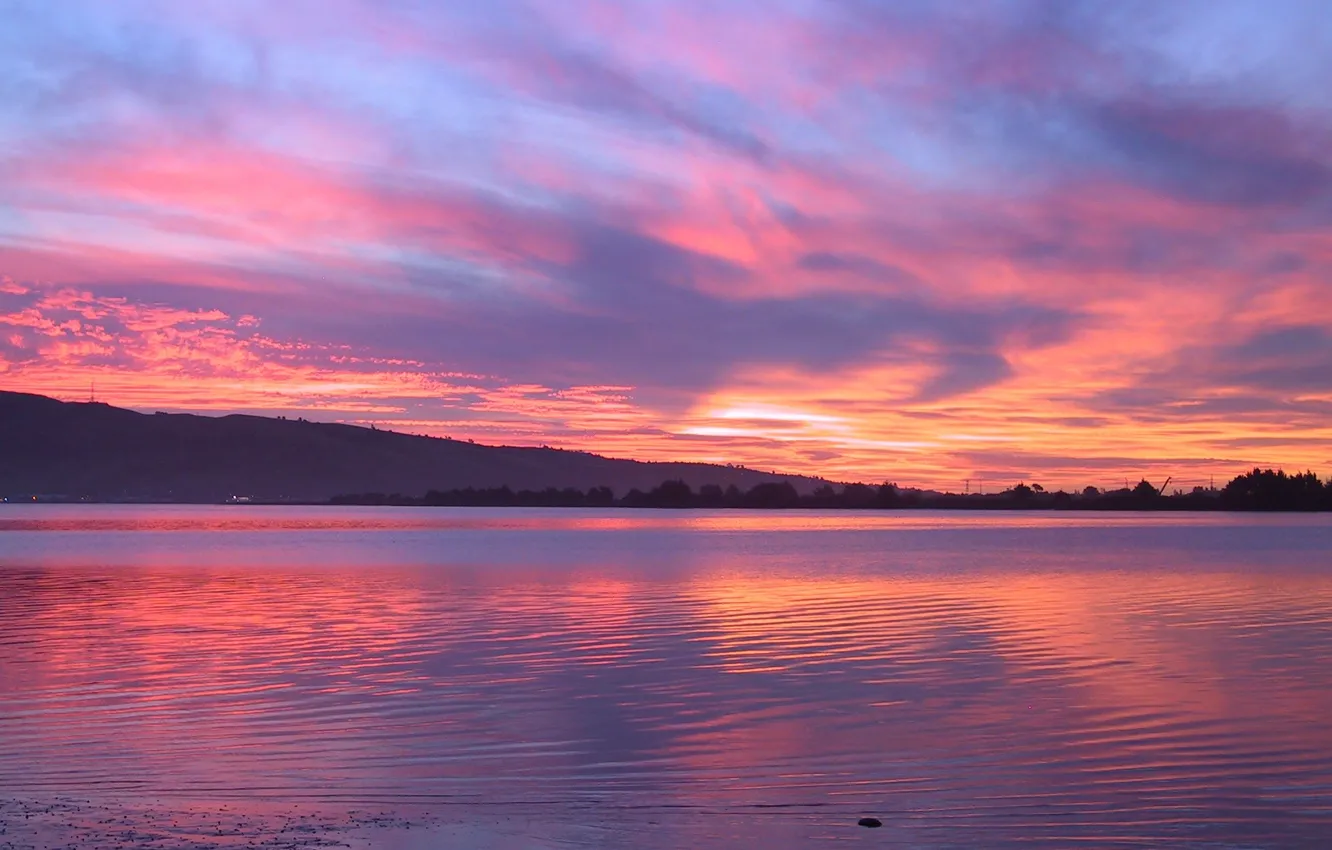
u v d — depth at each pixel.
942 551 67.25
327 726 16.19
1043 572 47.34
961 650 23.25
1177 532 108.38
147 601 34.38
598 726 16.17
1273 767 13.72
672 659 22.14
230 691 18.78
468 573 46.88
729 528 124.94
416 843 10.91
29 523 131.75
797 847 10.95
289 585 40.56
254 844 10.79
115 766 13.93
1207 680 19.48
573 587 39.44
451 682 19.61
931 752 14.56
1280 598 34.81
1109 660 21.77
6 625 27.98
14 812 11.88
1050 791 12.82
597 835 11.26
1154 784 13.06
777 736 15.52
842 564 53.44
